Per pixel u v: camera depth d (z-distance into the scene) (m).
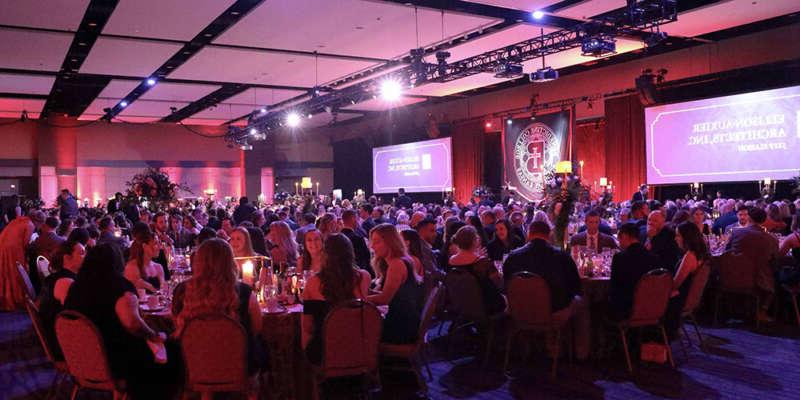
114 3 9.55
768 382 5.05
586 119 16.88
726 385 5.00
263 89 17.17
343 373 4.09
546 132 17.02
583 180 16.44
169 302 5.08
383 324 4.63
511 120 17.92
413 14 10.23
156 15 10.07
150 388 4.04
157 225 9.50
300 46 12.32
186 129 25.22
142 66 13.96
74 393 4.14
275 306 4.54
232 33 11.30
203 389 3.76
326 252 4.14
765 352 5.93
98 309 3.90
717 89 13.75
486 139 19.81
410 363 4.75
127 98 18.45
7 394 5.26
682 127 14.15
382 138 23.55
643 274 5.24
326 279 4.08
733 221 9.07
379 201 19.70
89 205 23.41
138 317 3.98
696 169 13.90
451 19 10.55
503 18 10.59
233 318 3.71
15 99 18.09
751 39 13.28
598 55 10.64
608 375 5.34
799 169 12.28
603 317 5.57
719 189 14.11
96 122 23.72
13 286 9.34
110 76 15.09
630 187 15.32
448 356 6.11
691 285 5.73
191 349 3.70
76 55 12.84
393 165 22.47
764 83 12.99
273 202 23.08
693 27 12.06
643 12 9.43
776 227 8.59
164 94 17.66
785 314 7.30
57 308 4.69
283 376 4.45
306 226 7.94
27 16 10.01
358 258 6.84
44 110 20.55
